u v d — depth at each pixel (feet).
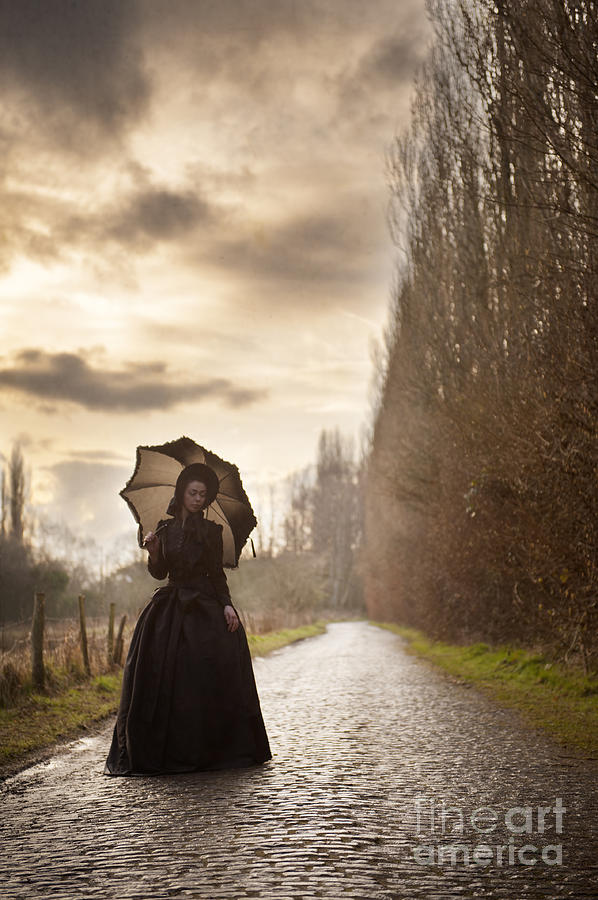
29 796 18.99
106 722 31.60
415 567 94.07
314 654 72.18
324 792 18.38
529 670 44.73
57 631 56.18
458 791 18.79
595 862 13.75
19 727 28.48
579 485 36.65
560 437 36.65
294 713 32.81
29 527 158.92
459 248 52.75
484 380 46.39
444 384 56.80
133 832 15.31
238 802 17.42
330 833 15.15
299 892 12.13
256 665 59.06
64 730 28.91
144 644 21.36
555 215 36.17
